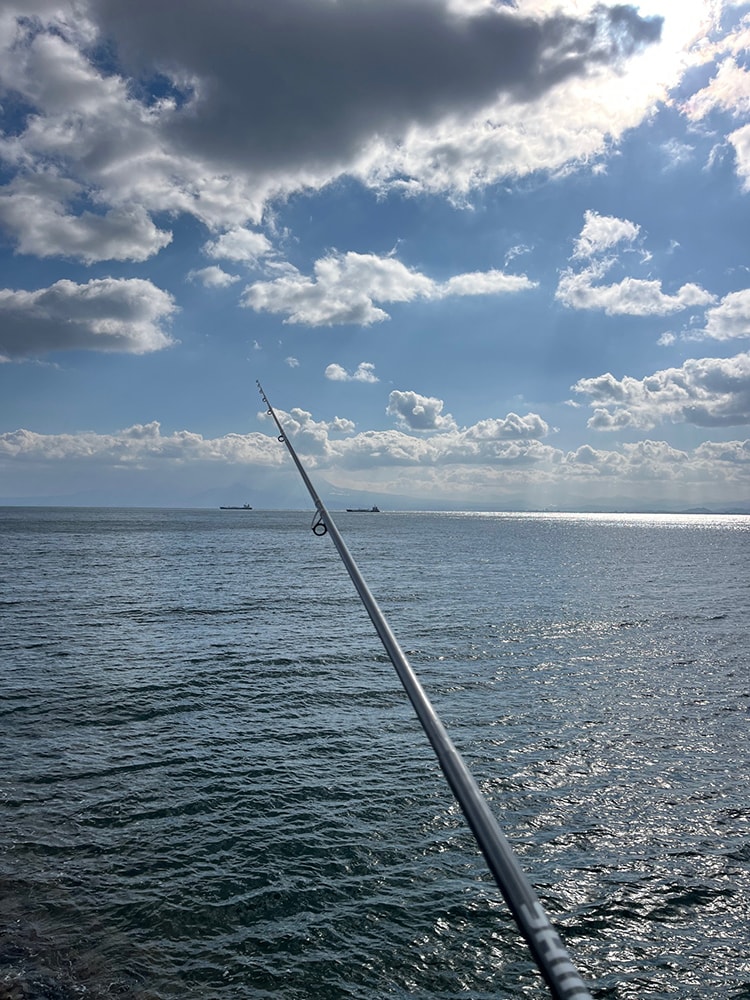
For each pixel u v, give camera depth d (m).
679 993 5.86
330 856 7.75
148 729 11.70
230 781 9.64
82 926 6.50
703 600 27.58
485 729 11.85
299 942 6.33
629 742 11.30
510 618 22.66
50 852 7.75
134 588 29.22
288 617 22.39
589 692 14.11
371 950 6.26
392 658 3.20
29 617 21.78
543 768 10.25
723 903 7.02
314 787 9.48
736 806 9.10
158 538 69.50
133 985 5.76
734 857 7.88
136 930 6.46
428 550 57.47
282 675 15.16
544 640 19.16
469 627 20.98
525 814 8.84
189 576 34.25
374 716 12.52
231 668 15.70
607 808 9.02
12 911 6.69
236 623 21.20
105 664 15.90
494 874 1.84
